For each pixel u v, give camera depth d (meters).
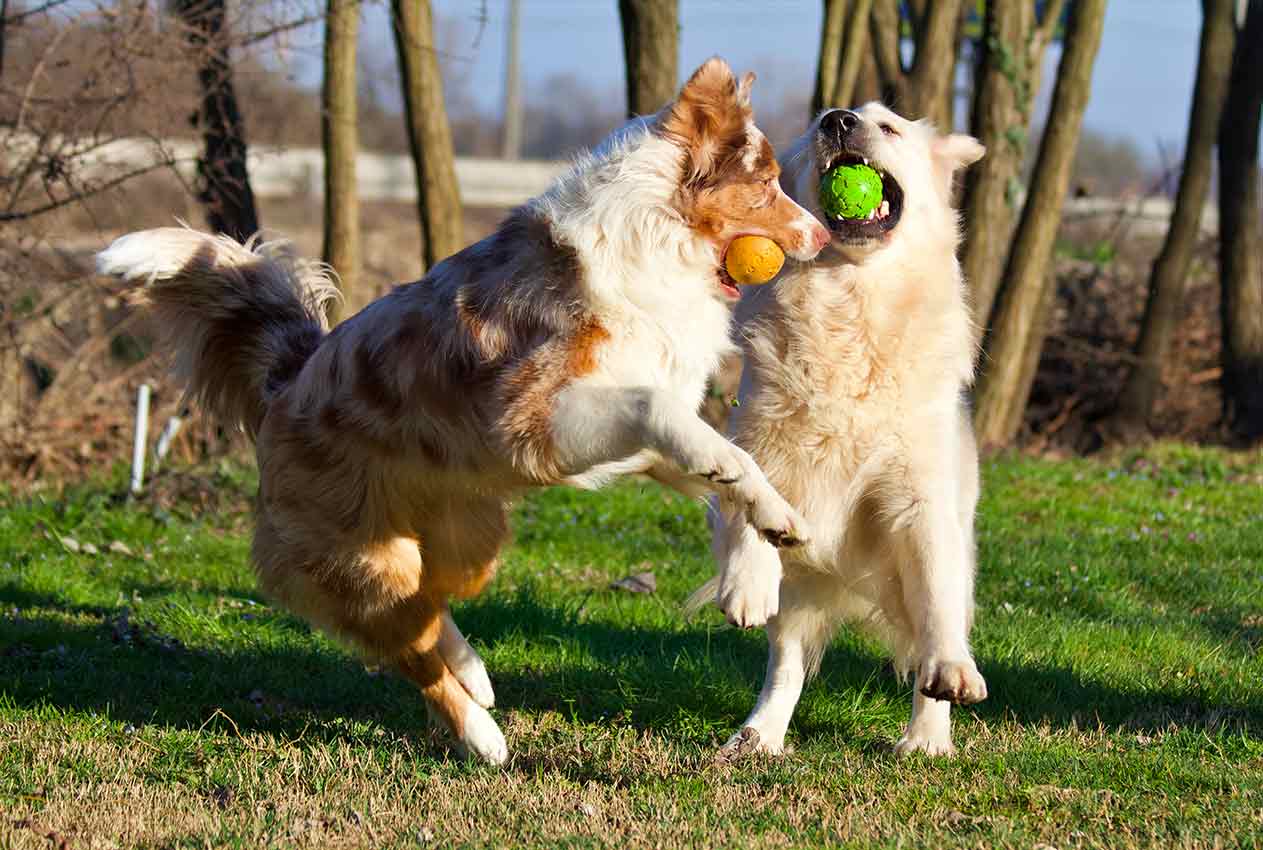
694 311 5.02
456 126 57.03
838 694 6.10
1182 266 14.66
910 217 5.63
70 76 10.59
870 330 5.45
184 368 5.86
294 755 5.14
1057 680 6.28
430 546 5.47
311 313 5.86
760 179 5.03
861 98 14.40
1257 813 4.45
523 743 5.50
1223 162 14.72
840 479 5.48
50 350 11.91
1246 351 14.80
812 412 5.47
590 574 8.65
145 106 10.69
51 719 5.50
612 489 11.08
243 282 5.77
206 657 6.61
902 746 5.41
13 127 10.45
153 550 9.15
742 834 4.24
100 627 7.05
